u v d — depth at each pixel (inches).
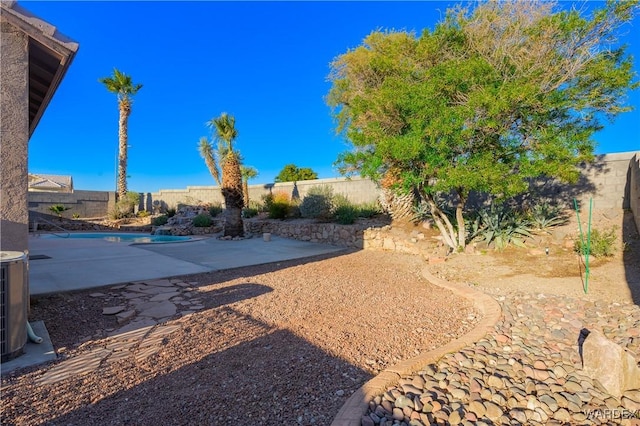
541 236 380.5
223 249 478.6
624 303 211.2
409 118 299.6
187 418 104.0
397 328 184.2
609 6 261.6
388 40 470.6
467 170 285.6
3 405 108.0
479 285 267.3
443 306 224.8
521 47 297.7
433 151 290.0
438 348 155.7
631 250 314.3
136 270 317.4
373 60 370.3
